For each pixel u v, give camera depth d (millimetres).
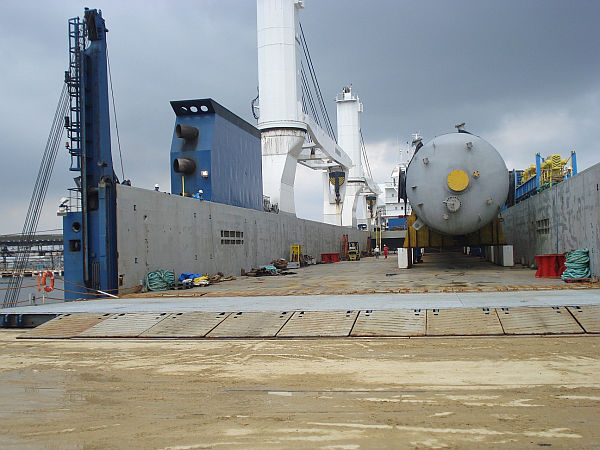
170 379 7867
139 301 15844
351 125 74625
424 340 9867
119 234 18344
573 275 17141
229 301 14938
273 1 43375
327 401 6574
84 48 18953
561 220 20734
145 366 8711
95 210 18438
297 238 42250
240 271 29219
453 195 22641
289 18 43500
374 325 10930
